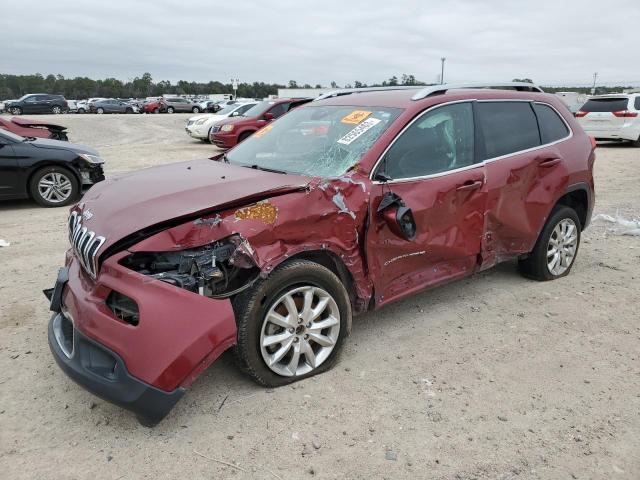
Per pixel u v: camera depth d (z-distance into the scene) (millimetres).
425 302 4742
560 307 4664
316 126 4289
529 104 4910
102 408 3174
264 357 3199
